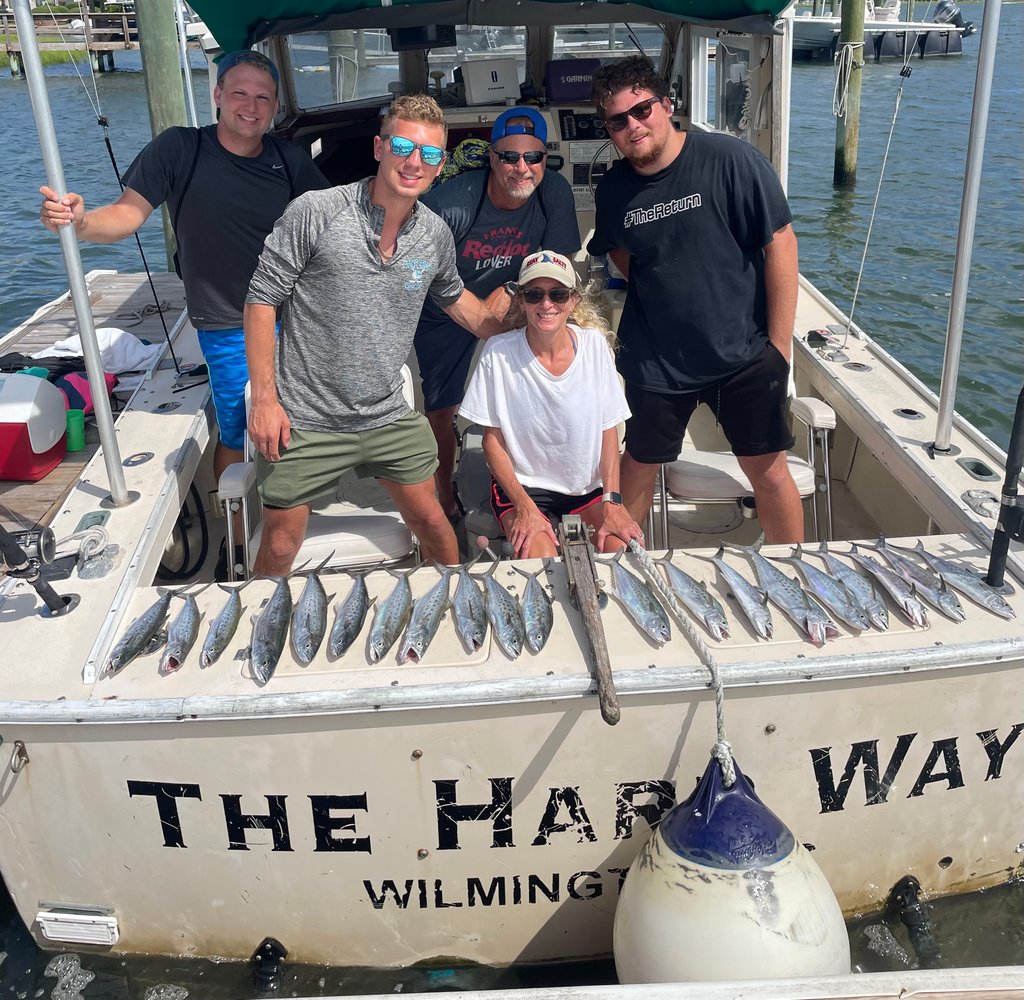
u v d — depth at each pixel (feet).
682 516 14.14
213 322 12.28
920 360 27.37
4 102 74.79
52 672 8.11
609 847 8.43
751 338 11.10
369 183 9.43
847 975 6.81
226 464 13.60
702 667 7.84
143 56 24.52
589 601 8.24
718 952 7.23
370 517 11.50
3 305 34.68
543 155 11.82
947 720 8.34
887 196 47.01
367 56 18.26
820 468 14.74
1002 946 8.77
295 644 8.27
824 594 8.73
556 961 8.89
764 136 13.65
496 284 13.23
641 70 10.05
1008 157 52.95
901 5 91.30
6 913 9.46
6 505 13.89
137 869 8.44
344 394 9.96
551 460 10.76
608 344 11.12
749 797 7.67
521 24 13.60
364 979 8.79
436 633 8.43
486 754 7.99
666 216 10.60
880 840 8.75
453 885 8.49
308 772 7.99
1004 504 8.46
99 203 43.96
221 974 8.78
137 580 9.37
